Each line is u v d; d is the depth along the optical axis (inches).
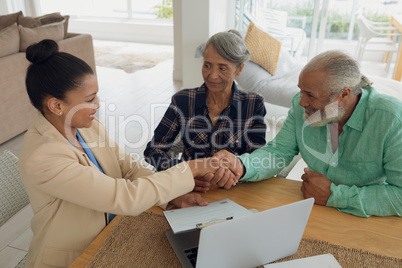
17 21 163.0
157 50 255.6
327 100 46.6
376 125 48.2
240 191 51.4
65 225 43.9
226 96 61.6
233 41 55.8
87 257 39.5
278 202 49.0
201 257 33.9
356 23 192.1
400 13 181.8
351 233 43.2
